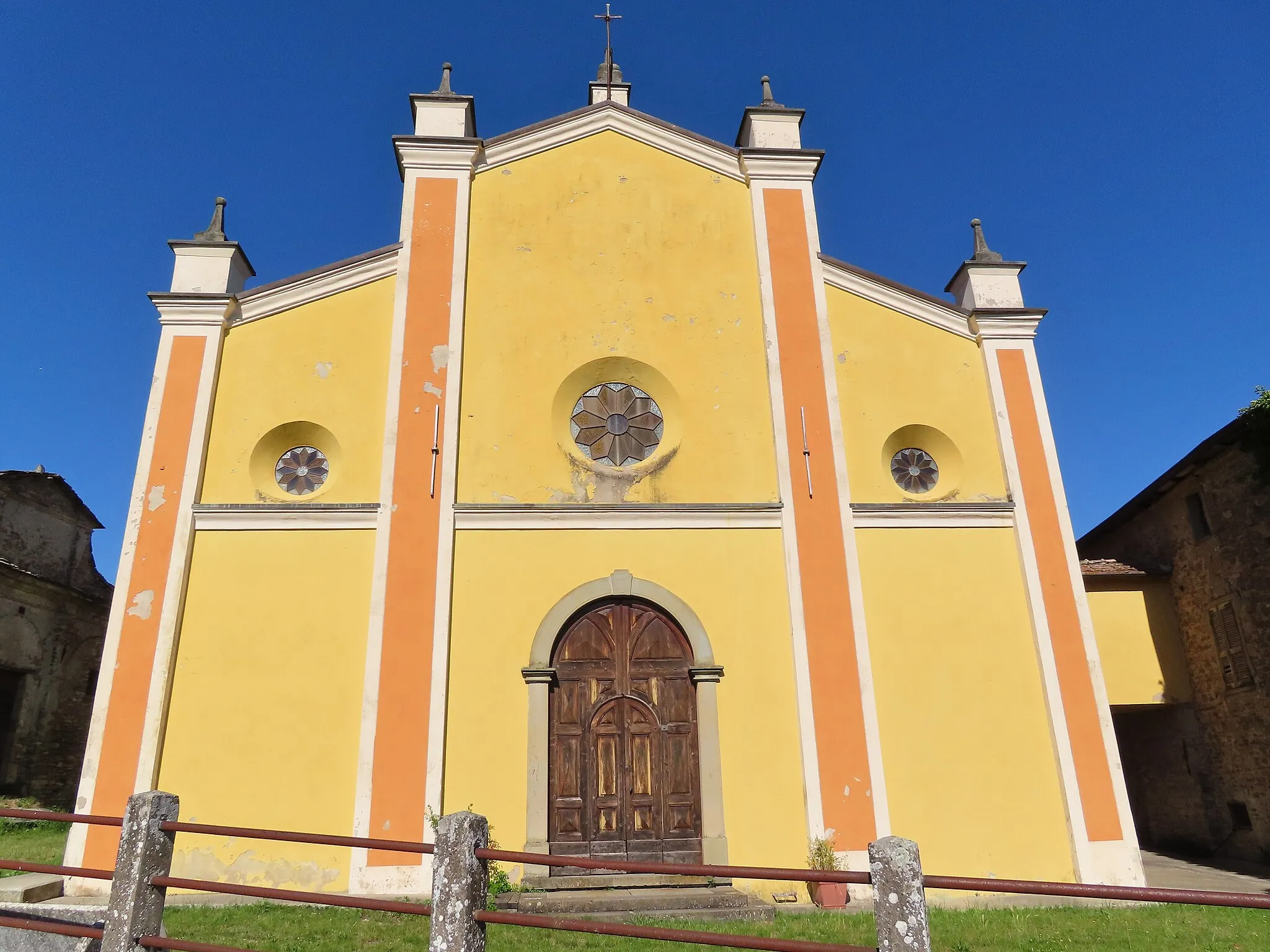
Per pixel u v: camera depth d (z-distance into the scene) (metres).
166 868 5.60
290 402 11.77
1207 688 14.88
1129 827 10.72
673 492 11.88
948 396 12.71
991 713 11.15
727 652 11.15
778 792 10.61
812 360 12.52
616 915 9.22
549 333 12.50
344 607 10.86
